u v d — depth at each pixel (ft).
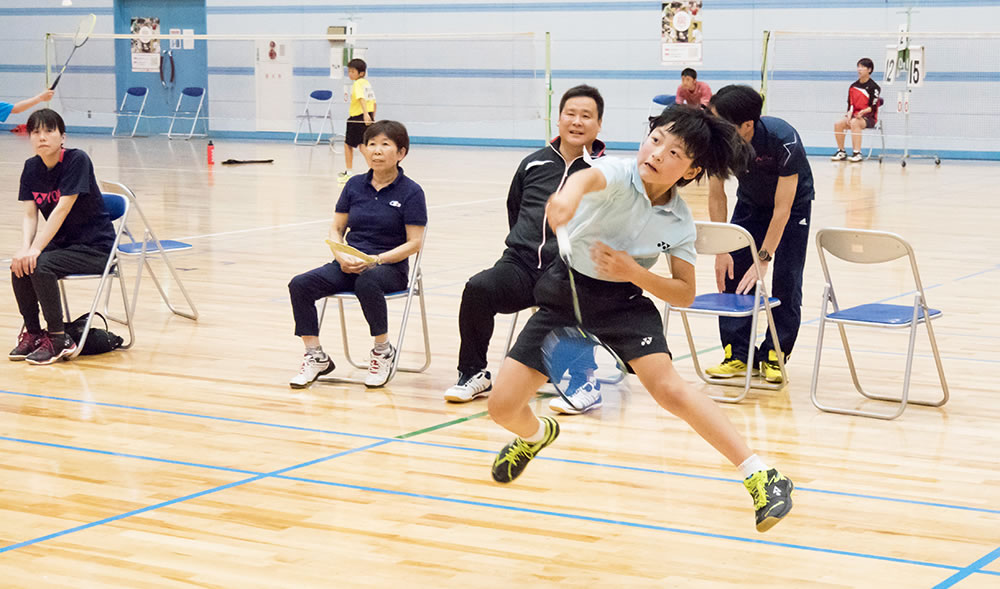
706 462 14.78
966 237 34.71
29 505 13.02
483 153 67.82
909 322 16.85
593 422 16.67
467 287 17.60
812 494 13.57
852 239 16.99
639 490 13.69
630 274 10.59
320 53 75.77
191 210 41.22
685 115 10.64
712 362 20.27
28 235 20.10
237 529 12.34
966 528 12.45
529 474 14.29
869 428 16.38
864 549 11.82
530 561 11.51
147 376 19.20
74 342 20.43
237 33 78.23
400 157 19.17
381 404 17.67
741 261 19.34
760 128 17.81
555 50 71.51
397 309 24.70
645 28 69.26
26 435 15.79
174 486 13.74
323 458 14.92
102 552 11.64
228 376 19.25
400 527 12.45
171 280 27.84
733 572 11.22
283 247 33.04
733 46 67.51
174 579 10.97
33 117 19.66
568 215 9.98
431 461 14.82
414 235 18.98
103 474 14.16
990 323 23.13
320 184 50.31
